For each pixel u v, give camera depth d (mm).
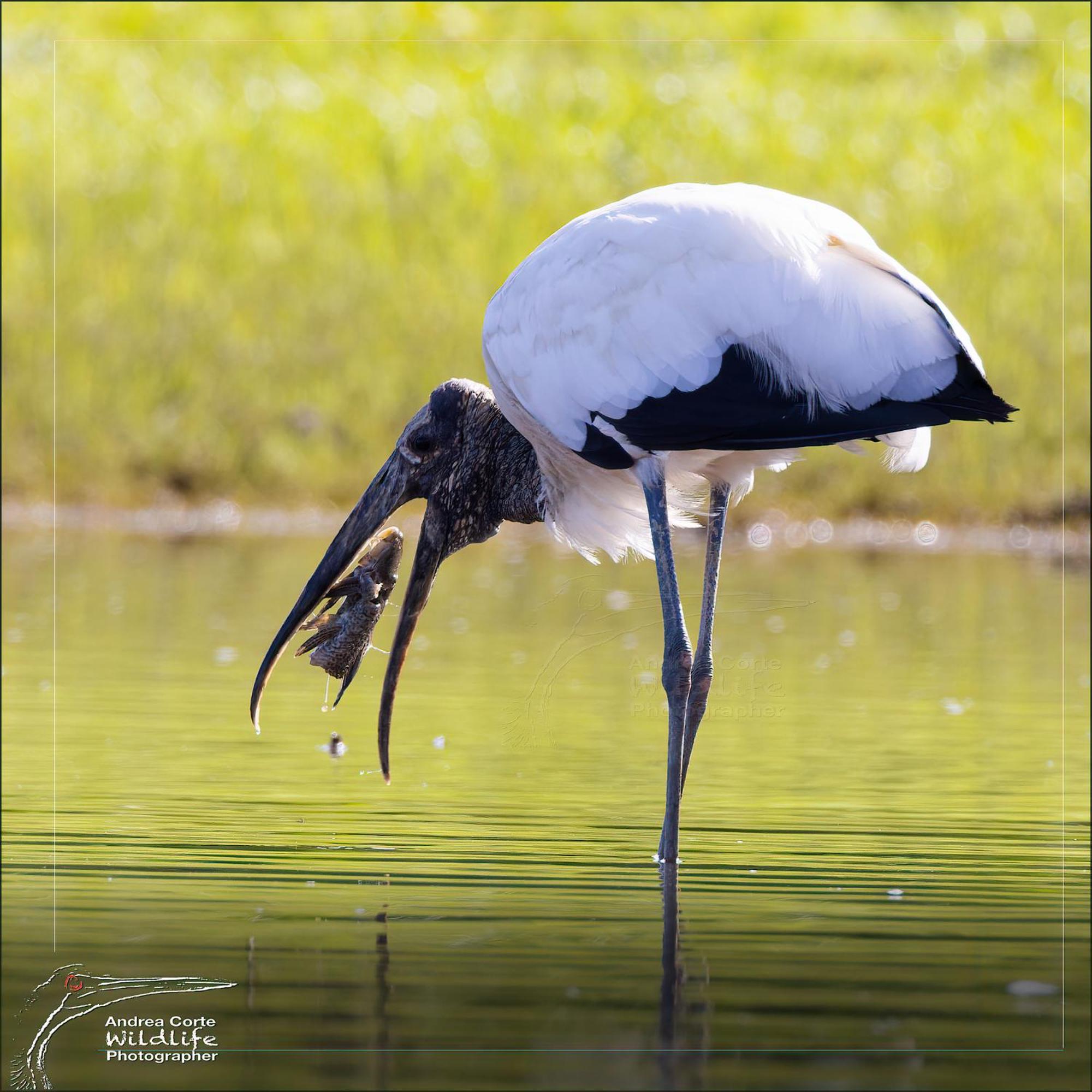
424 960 6887
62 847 8617
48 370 25250
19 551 20703
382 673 13727
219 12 32344
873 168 28688
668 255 8305
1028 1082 5723
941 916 7555
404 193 27938
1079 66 31922
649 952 7043
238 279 26609
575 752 11094
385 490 9453
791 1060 5906
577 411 8516
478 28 33156
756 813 9523
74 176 27516
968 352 8133
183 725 11758
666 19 33719
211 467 24656
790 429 8227
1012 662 14625
